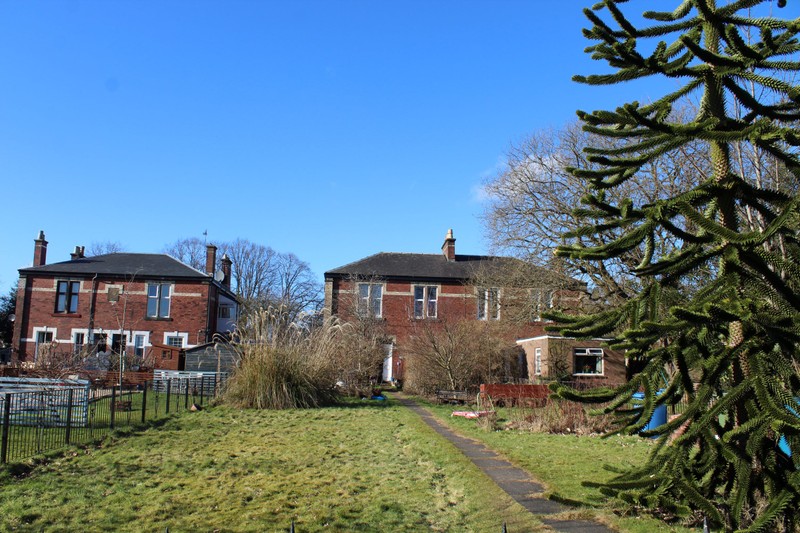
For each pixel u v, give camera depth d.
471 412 17.50
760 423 4.82
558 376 27.05
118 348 34.47
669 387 5.52
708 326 5.56
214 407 17.33
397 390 28.77
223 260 43.16
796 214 5.22
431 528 6.34
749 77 5.30
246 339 18.88
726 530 5.37
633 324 5.69
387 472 9.02
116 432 11.97
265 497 7.45
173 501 7.19
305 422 14.68
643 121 5.18
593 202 5.83
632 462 9.90
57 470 8.63
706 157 17.72
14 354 33.47
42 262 36.62
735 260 5.18
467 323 25.59
